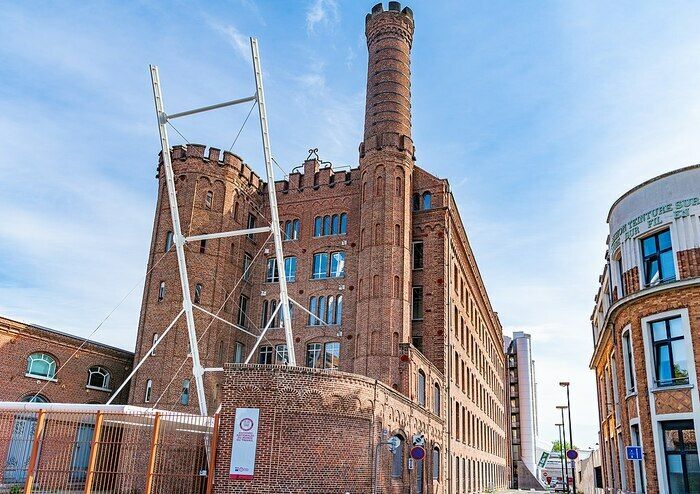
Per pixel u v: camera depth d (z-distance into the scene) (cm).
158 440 2466
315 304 4659
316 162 5078
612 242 2792
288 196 5062
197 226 4484
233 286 4641
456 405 4688
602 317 3984
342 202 4847
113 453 2589
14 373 3709
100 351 4284
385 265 4172
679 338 2244
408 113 4709
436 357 4291
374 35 4919
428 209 4603
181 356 4194
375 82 4753
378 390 2655
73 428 2667
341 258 4709
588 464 5778
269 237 4775
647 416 2303
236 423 2278
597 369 4388
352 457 2416
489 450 7012
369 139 4556
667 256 2373
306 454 2294
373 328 4047
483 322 6994
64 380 4016
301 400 2336
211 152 4675
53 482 2498
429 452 3591
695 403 2116
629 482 2712
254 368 2339
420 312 4434
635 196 2541
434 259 4506
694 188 2305
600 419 4219
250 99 3419
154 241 4525
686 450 2148
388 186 4384
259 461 2231
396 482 2848
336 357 4462
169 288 4316
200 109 3431
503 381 9644
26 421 2697
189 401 4116
